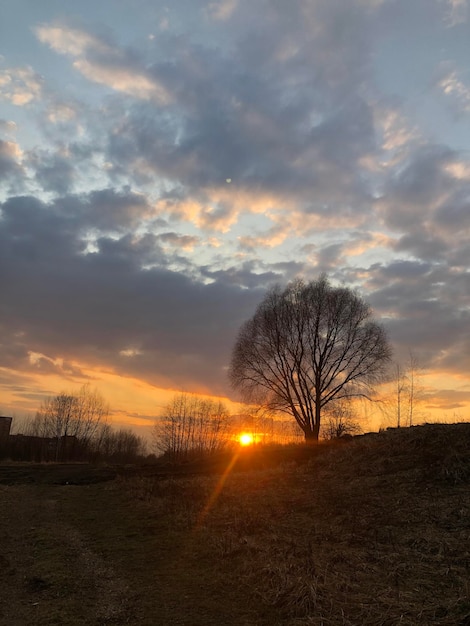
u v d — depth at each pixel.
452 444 17.03
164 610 6.55
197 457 30.33
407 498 12.70
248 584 7.34
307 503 13.29
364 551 8.62
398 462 16.86
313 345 35.12
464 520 10.23
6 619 6.33
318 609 6.11
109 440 70.06
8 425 60.50
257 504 13.64
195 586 7.48
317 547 8.97
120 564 8.75
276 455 25.77
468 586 6.61
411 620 5.65
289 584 6.90
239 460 25.53
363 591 6.70
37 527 12.12
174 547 9.77
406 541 9.16
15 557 9.40
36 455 55.12
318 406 34.81
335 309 34.97
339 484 15.65
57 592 7.31
